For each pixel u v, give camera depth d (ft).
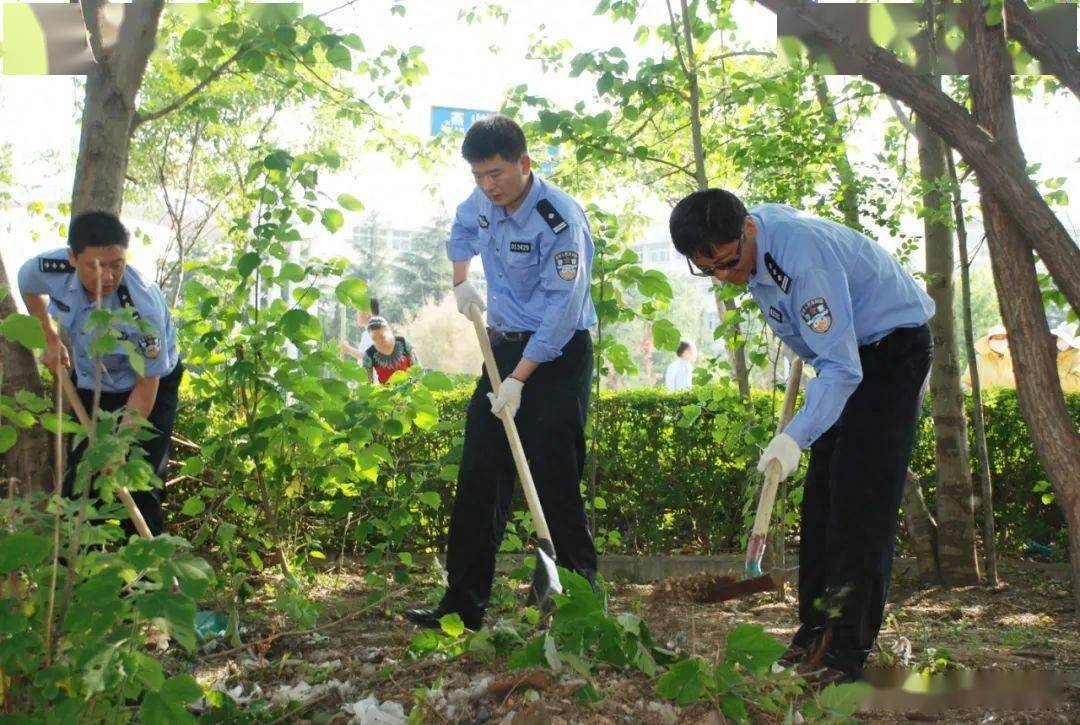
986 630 17.62
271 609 16.67
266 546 18.49
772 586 11.43
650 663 9.98
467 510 14.44
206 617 13.96
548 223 13.76
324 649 14.10
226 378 17.26
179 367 14.92
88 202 14.73
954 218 22.33
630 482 24.27
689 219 11.32
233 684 12.01
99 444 8.09
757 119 21.77
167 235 32.78
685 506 24.18
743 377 20.95
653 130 26.61
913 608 20.08
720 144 22.27
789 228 11.51
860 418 12.05
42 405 9.55
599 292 18.97
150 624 8.64
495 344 14.71
